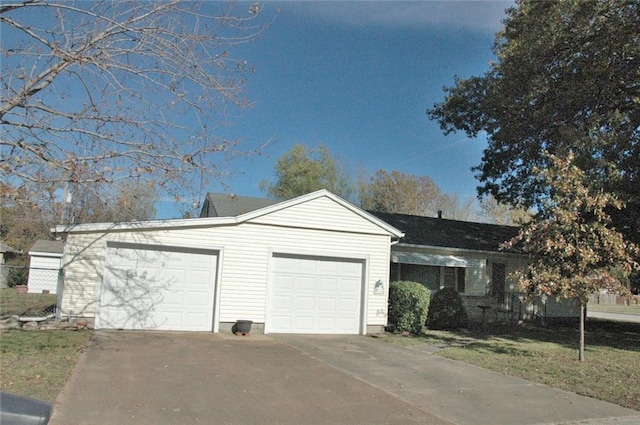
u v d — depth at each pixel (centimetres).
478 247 1978
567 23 1477
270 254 1413
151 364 865
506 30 1822
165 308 1310
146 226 1290
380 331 1514
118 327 1261
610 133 1405
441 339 1421
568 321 2173
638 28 1373
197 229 1343
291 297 1437
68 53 803
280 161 4609
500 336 1559
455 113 2131
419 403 722
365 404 700
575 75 1538
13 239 3372
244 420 598
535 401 765
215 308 1344
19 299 2131
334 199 1495
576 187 1122
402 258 1803
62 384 693
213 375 813
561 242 1071
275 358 1002
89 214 1302
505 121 1781
